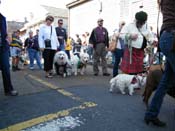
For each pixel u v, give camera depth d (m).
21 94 3.15
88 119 2.23
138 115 2.34
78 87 3.62
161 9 1.97
